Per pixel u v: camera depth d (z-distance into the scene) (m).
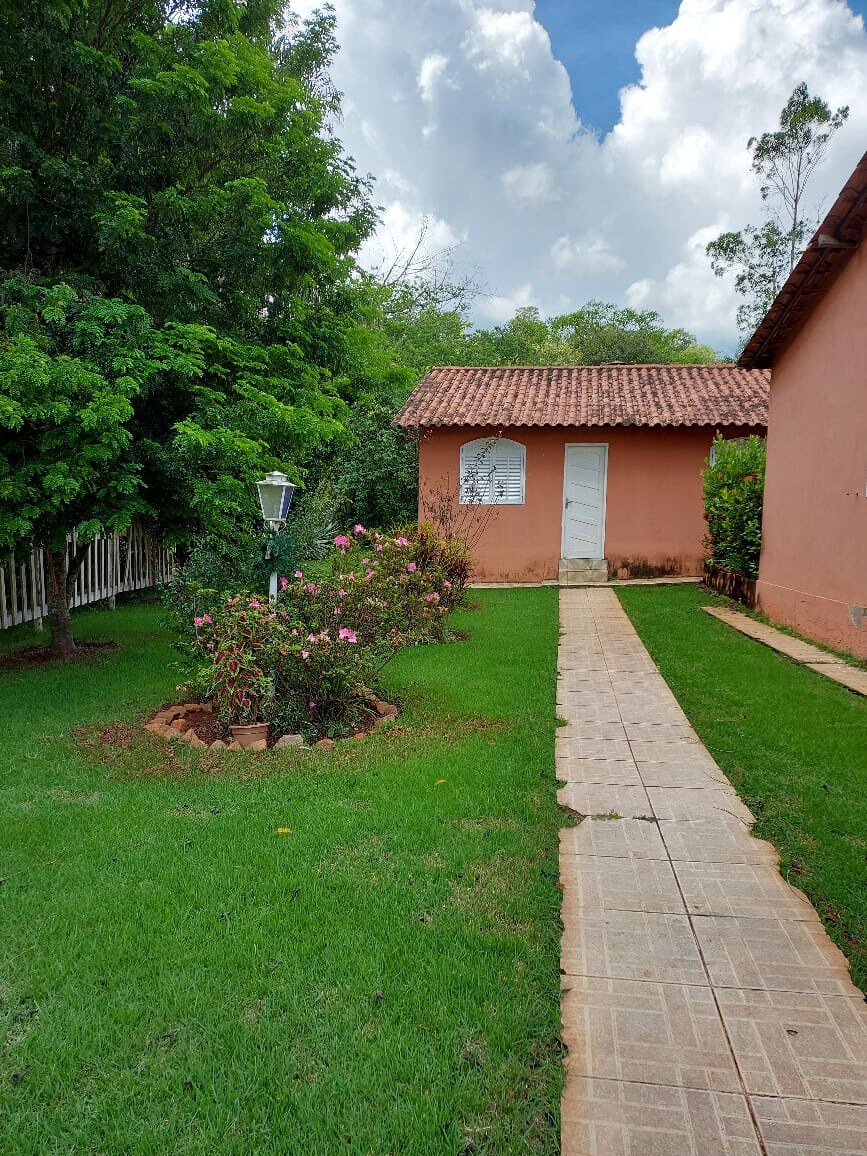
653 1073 2.14
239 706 5.05
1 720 5.46
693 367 14.88
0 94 7.29
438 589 8.23
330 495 11.70
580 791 4.15
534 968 2.60
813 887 3.13
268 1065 2.15
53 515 6.66
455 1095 2.04
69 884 3.12
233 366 8.12
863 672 6.57
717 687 6.14
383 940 2.74
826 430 7.70
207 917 2.88
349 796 4.02
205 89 7.43
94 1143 1.91
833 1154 1.88
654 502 13.05
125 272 7.46
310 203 8.55
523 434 13.02
